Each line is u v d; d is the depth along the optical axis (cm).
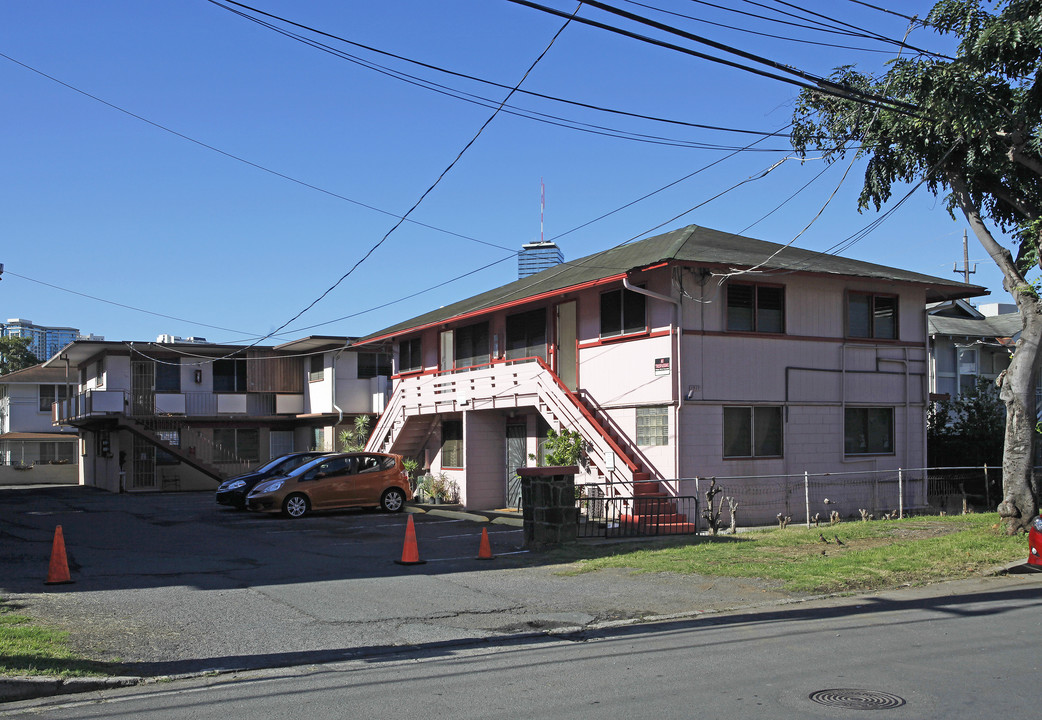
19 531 1938
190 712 640
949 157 1555
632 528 1692
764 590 1119
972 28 1460
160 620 954
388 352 3703
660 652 808
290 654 821
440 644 870
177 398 3700
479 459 2556
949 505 2248
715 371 1991
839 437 2161
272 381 3972
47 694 691
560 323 2386
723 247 2136
